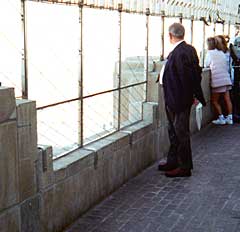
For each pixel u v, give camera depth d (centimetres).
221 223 464
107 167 531
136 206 510
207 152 747
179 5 786
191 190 562
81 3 477
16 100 377
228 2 1186
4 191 351
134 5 608
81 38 482
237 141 824
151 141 658
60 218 439
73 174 457
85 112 506
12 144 356
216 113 999
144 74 656
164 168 634
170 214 488
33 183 390
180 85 585
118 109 582
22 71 400
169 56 593
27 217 384
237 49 1072
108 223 465
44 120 439
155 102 670
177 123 600
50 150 413
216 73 961
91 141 529
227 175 623
